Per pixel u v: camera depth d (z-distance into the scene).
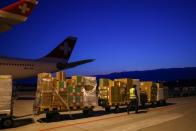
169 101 23.81
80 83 12.32
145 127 9.48
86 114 13.37
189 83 75.69
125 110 15.72
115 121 11.12
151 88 17.77
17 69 20.91
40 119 11.87
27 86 68.00
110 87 14.16
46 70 23.02
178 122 10.70
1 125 9.56
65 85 11.69
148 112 14.62
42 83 11.02
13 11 13.04
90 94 12.73
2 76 9.42
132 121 11.06
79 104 12.17
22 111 15.31
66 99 11.68
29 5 13.58
